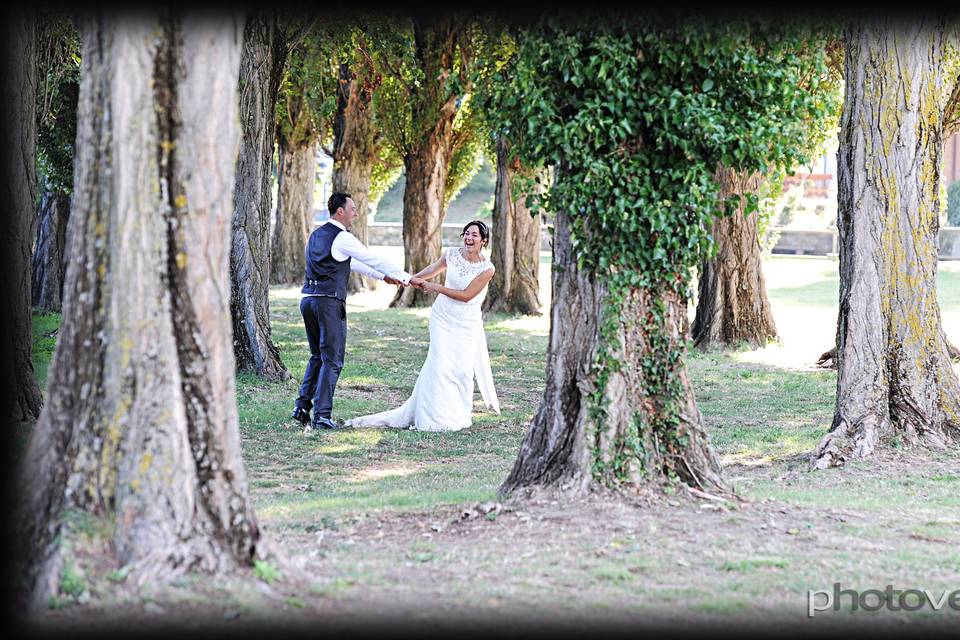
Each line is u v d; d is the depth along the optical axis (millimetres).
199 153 7328
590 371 10977
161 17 7176
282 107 41594
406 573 8430
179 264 7363
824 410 19391
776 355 27438
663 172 10875
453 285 16969
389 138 37875
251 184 21391
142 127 7207
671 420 11172
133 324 7285
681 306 11266
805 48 11672
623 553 9219
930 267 15469
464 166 40688
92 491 7297
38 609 6754
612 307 10891
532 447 11320
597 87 10680
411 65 35688
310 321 16625
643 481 10945
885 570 9109
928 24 15125
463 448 15367
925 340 15359
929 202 15469
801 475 13805
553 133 10602
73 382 7426
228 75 7414
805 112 11664
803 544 9812
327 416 16578
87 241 7375
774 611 7785
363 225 41562
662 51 10477
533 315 36500
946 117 22312
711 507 10812
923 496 12500
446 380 16844
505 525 10094
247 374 21328
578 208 10828
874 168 15234
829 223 73688
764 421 18281
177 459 7375
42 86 20875
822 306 41969
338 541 9570
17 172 15055
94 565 7082
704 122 10469
